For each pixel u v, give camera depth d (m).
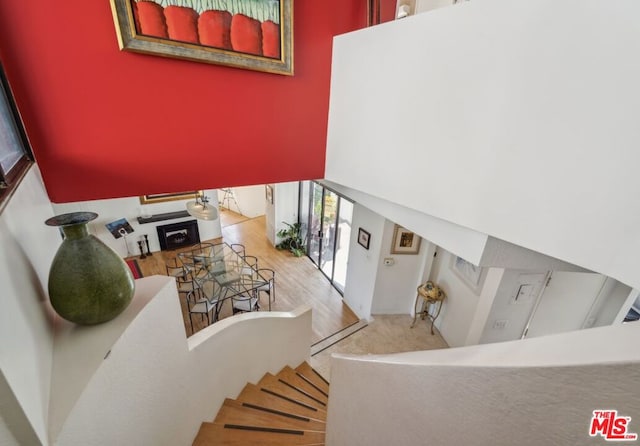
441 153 1.61
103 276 1.03
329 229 6.31
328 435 1.89
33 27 1.35
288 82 2.14
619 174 0.95
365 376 1.31
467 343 3.80
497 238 1.47
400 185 1.90
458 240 1.66
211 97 1.90
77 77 1.50
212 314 4.86
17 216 0.94
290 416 2.41
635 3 0.86
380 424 1.11
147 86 1.69
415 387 0.86
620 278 0.98
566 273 2.99
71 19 1.41
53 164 1.58
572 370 0.38
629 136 0.92
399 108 1.81
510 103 1.25
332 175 2.49
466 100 1.43
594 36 0.96
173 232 6.66
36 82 1.42
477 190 1.46
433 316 4.79
